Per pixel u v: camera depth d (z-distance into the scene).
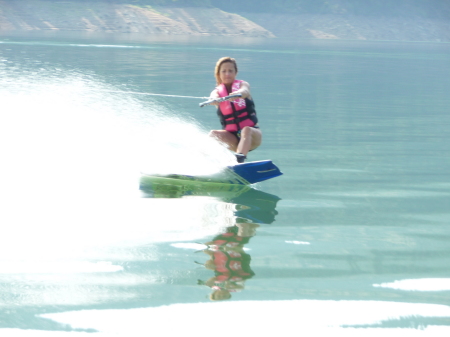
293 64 56.38
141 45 81.81
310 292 6.93
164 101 25.98
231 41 117.50
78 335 5.85
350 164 15.30
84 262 7.78
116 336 5.85
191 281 7.18
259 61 59.19
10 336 5.81
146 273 7.43
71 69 39.56
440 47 128.62
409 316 6.37
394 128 21.67
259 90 33.31
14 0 146.50
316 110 26.08
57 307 6.45
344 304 6.62
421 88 37.06
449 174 14.31
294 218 10.18
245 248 8.48
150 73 39.56
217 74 14.67
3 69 36.47
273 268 7.67
